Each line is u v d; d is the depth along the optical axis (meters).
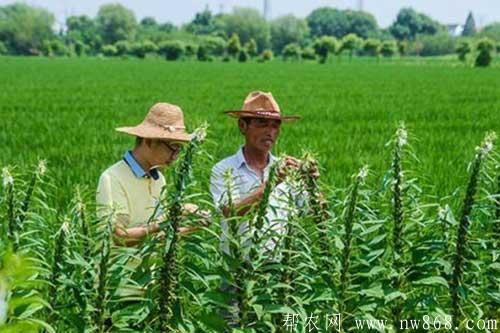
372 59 141.62
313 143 19.30
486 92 46.19
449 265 5.33
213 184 5.86
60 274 5.23
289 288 5.15
